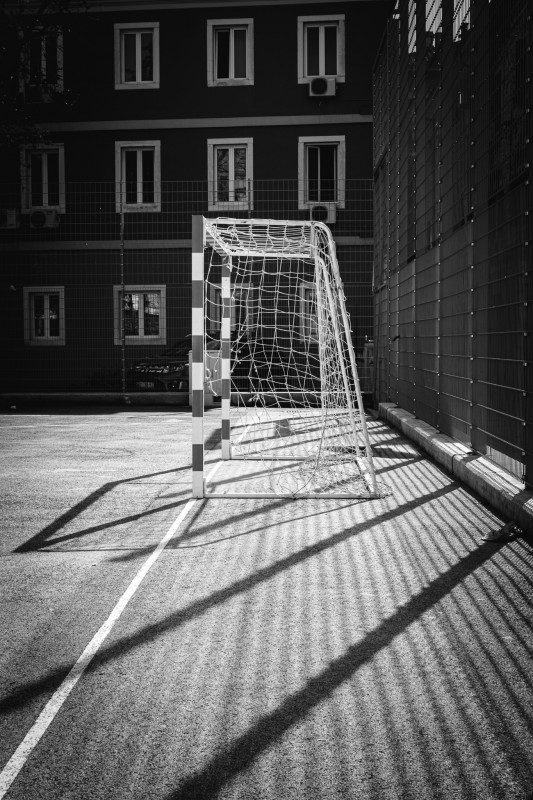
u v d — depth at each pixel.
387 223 14.41
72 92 23.33
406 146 12.12
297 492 7.11
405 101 12.18
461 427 8.71
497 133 6.77
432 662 3.36
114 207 23.09
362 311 21.91
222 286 9.75
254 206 22.97
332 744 2.68
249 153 23.09
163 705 2.98
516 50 6.19
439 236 9.46
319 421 13.62
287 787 2.42
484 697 3.02
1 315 22.98
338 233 22.69
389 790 2.40
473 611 3.98
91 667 3.34
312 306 11.06
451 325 8.97
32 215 22.83
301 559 4.99
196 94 23.19
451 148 8.73
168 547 5.32
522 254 6.09
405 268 12.42
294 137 23.02
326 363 9.30
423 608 4.04
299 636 3.67
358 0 22.77
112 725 2.82
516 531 5.52
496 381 7.03
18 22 21.08
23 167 23.14
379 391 16.06
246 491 7.29
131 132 23.28
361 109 22.84
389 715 2.88
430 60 10.04
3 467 8.84
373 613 3.97
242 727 2.80
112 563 4.94
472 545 5.28
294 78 23.02
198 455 7.04
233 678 3.21
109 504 6.77
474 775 2.48
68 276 22.89
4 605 4.14
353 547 5.27
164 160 23.23
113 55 23.23
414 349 11.72
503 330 6.71
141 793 2.40
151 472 8.49
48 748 2.67
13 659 3.43
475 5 7.46
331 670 3.28
